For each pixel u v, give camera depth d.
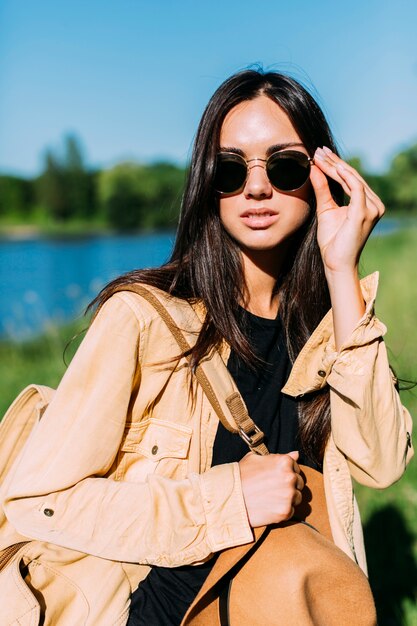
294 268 2.11
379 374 1.92
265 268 2.08
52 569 1.82
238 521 1.71
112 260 28.03
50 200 81.00
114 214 76.75
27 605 1.72
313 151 2.02
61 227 77.56
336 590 1.72
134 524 1.75
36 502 1.79
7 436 2.06
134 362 1.84
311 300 2.11
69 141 82.12
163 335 1.86
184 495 1.75
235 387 1.92
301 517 1.93
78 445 1.79
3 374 7.04
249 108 1.96
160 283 1.94
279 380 2.04
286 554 1.69
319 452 2.05
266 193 1.95
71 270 26.31
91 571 1.81
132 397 1.89
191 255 2.00
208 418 1.90
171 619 1.80
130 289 1.88
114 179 76.75
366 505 4.13
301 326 2.10
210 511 1.72
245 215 1.96
